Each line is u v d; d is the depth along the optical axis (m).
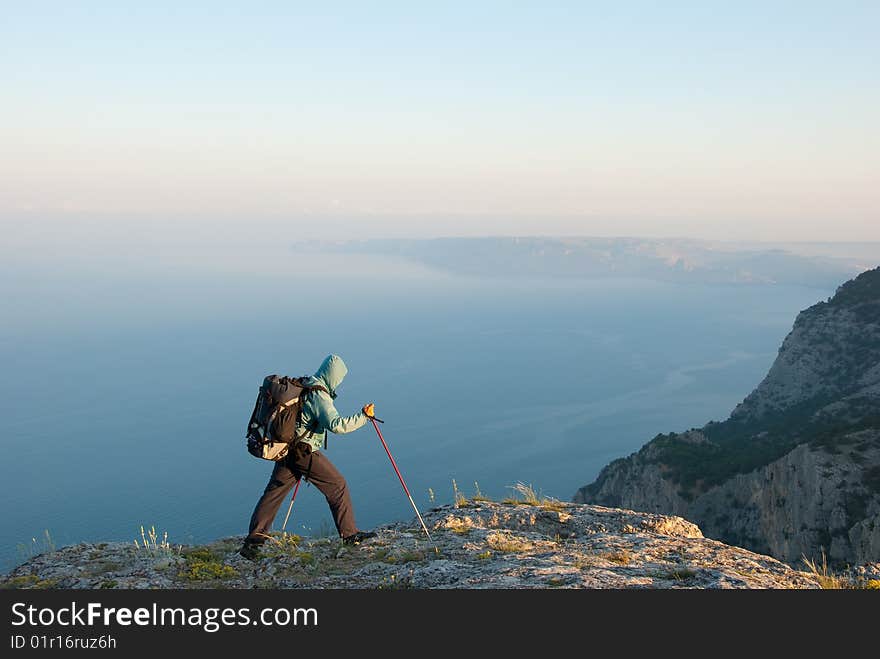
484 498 10.51
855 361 104.25
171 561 7.35
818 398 101.69
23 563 7.59
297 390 7.53
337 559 7.39
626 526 9.02
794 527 50.88
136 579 6.89
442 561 7.04
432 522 8.80
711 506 64.06
